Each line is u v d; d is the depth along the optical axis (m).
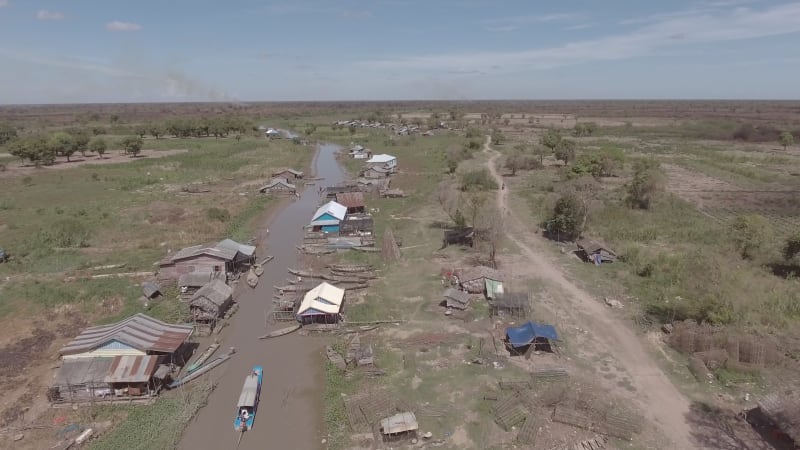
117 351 37.00
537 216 79.31
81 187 101.56
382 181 104.38
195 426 33.22
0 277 55.66
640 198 81.81
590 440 30.30
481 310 48.06
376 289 53.62
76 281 54.88
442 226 75.25
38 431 32.19
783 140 156.75
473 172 104.50
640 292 51.06
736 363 37.28
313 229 74.31
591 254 59.72
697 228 69.81
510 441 30.64
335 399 35.62
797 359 38.38
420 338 43.06
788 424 29.41
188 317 47.19
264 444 31.55
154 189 101.38
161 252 64.62
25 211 82.88
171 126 197.50
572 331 43.88
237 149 159.38
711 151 149.00
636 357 39.69
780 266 56.34
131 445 30.94
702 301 44.84
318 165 140.00
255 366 40.44
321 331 45.41
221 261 55.47
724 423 31.88
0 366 39.31
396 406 33.91
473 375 37.56
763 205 84.31
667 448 29.88
